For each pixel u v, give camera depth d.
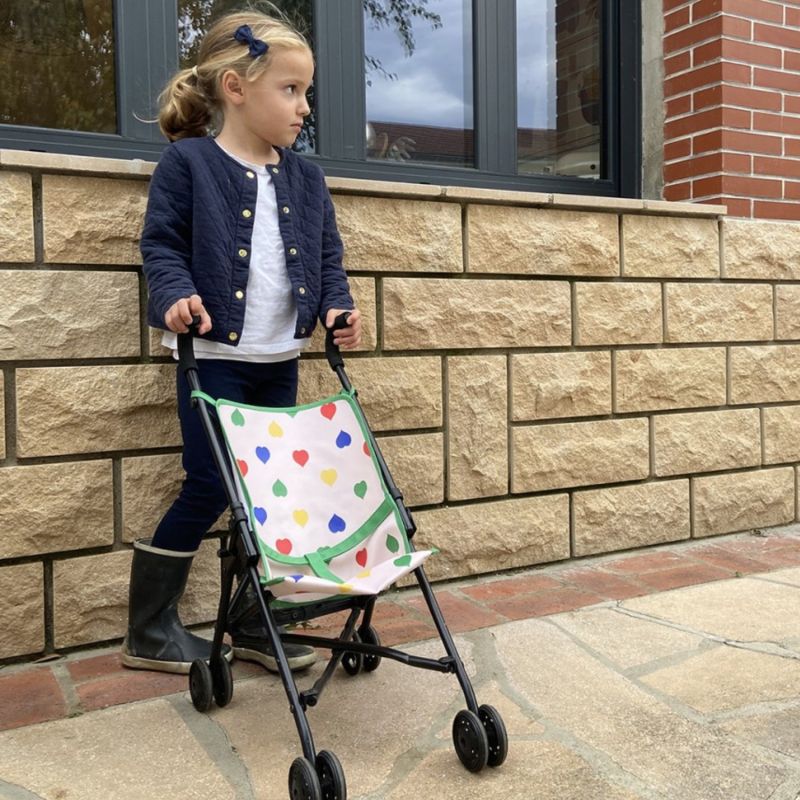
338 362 2.29
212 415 2.25
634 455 3.58
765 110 3.86
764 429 3.91
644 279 3.58
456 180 3.67
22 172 2.48
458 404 3.21
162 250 2.17
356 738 2.05
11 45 2.97
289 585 1.78
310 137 3.39
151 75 3.07
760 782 1.83
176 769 1.92
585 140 4.06
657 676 2.37
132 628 2.48
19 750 2.01
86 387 2.58
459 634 2.70
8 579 2.51
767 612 2.86
